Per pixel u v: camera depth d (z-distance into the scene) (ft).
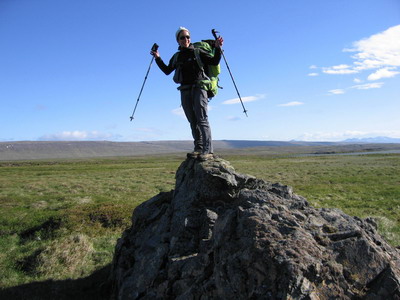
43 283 34.94
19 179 156.46
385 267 14.85
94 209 62.95
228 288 15.69
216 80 27.86
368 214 68.80
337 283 14.11
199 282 18.29
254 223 17.28
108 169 239.71
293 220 17.78
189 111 27.96
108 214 60.03
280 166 231.50
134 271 23.97
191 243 22.56
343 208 75.77
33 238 51.31
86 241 45.80
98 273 37.14
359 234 16.34
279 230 16.78
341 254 15.25
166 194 31.50
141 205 32.17
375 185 120.06
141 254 24.81
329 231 17.53
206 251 19.57
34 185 124.98
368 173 166.09
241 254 16.22
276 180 143.02
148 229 28.30
